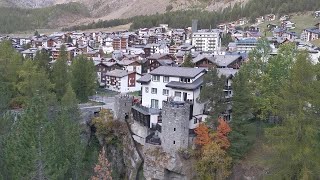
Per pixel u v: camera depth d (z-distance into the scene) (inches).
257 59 2450.8
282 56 2310.5
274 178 1616.6
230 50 5954.7
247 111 2146.9
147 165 2365.9
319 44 5871.1
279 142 1620.3
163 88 2642.7
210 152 2079.2
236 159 2124.8
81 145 2026.3
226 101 2277.3
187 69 2657.5
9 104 2600.9
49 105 2331.4
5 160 1713.8
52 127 1727.4
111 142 2677.2
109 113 2731.3
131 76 4229.8
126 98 2743.6
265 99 2209.6
